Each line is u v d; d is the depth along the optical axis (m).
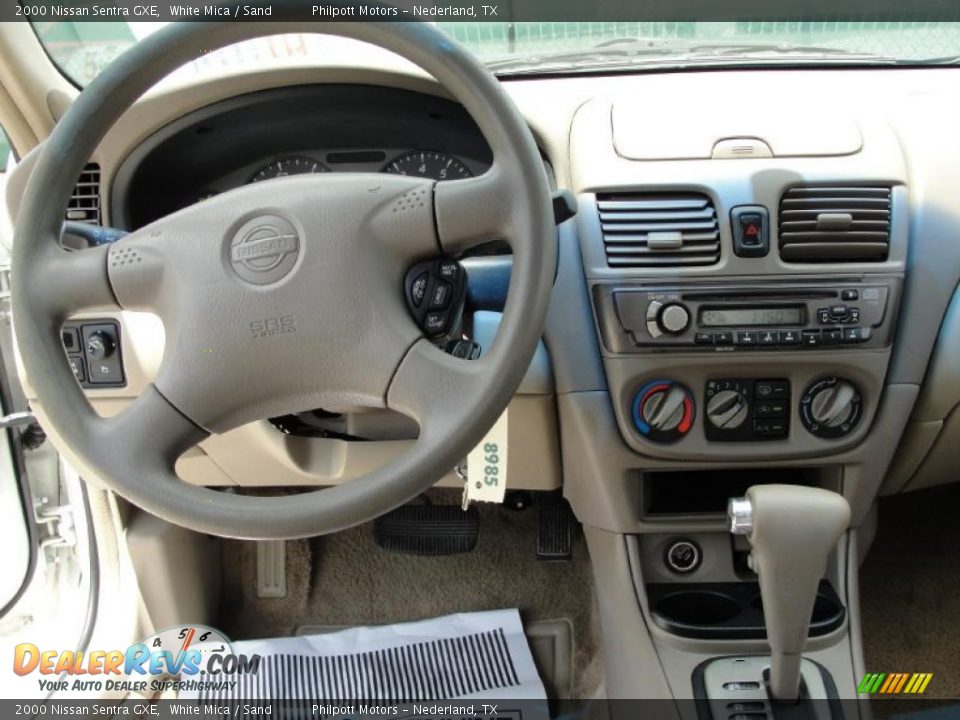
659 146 1.16
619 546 1.27
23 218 0.82
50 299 0.83
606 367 1.17
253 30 0.78
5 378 1.34
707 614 1.26
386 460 1.22
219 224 0.82
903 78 1.30
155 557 1.48
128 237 0.85
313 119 1.28
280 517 0.77
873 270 1.13
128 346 1.17
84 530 1.45
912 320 1.16
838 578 1.24
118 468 0.80
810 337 1.13
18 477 1.37
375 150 1.33
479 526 1.75
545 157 1.24
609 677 1.32
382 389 0.81
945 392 1.18
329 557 1.76
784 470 1.33
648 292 1.14
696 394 1.17
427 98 1.23
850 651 1.18
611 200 1.16
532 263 0.78
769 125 1.18
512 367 0.77
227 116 1.24
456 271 0.83
